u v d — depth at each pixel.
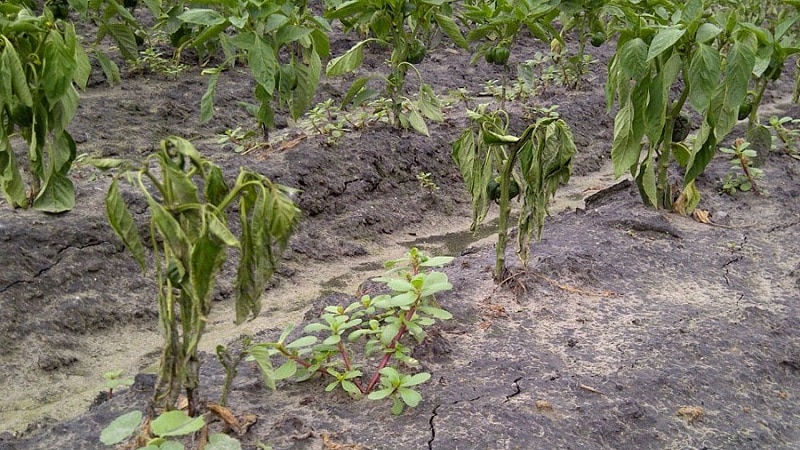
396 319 2.89
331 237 5.38
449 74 8.66
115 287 4.45
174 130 6.61
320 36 5.26
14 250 4.26
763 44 4.54
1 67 3.94
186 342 2.26
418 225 5.86
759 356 3.39
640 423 2.87
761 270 4.38
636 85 4.21
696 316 3.73
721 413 3.00
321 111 6.24
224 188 2.33
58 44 3.96
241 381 3.03
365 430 2.68
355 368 2.99
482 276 4.02
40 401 3.65
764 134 5.68
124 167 2.12
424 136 6.48
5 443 2.75
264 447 2.54
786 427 3.01
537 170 3.42
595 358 3.29
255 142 6.21
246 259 2.32
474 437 2.65
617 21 7.51
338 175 5.79
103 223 4.64
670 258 4.39
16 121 4.22
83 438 2.74
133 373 3.89
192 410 2.39
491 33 6.97
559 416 2.82
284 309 4.53
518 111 7.39
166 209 2.12
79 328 4.16
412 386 2.94
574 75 8.20
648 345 3.41
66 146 4.46
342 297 3.82
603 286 4.02
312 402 2.85
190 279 2.12
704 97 4.07
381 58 8.85
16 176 4.42
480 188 3.65
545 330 3.53
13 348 3.92
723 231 4.87
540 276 3.94
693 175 4.57
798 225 5.01
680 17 4.38
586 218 4.96
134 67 7.45
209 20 4.73
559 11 5.93
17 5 4.33
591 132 7.52
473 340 3.38
